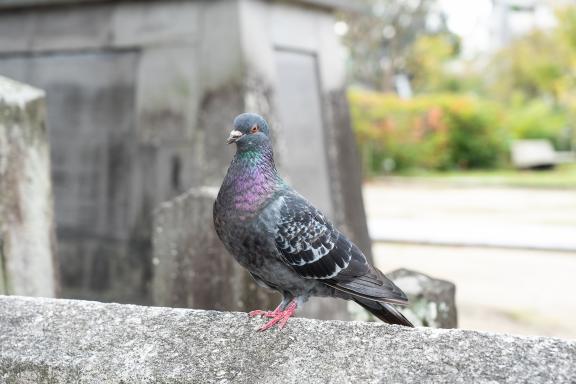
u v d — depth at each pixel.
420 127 9.22
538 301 2.88
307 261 1.29
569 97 10.59
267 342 1.15
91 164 2.41
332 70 2.74
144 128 2.34
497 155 9.81
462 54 16.44
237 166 1.29
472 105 9.57
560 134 11.38
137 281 2.32
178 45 2.29
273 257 1.29
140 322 1.19
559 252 3.94
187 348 1.15
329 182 2.66
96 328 1.19
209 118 2.24
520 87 13.24
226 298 1.71
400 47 12.62
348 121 2.82
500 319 2.63
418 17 12.43
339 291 1.33
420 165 9.35
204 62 2.25
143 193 2.33
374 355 1.11
